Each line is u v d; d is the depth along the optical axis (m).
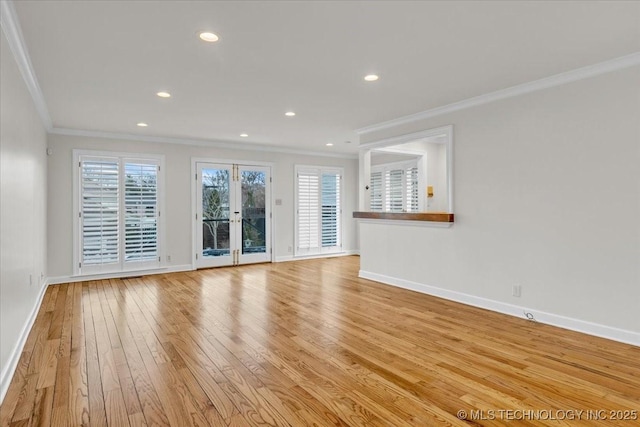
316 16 2.31
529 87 3.58
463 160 4.25
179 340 3.12
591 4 2.18
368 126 5.48
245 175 7.24
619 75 3.03
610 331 3.11
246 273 6.29
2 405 2.10
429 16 2.32
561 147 3.39
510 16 2.32
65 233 5.48
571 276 3.35
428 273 4.72
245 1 2.12
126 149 5.97
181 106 4.32
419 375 2.49
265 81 3.49
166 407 2.09
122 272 5.92
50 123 5.04
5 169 2.44
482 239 4.07
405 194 7.30
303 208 7.95
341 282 5.52
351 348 2.96
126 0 2.10
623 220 3.03
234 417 1.99
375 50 2.82
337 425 1.92
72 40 2.61
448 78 3.43
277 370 2.56
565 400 2.17
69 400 2.16
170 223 6.38
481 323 3.57
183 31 2.49
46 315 3.84
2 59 2.30
